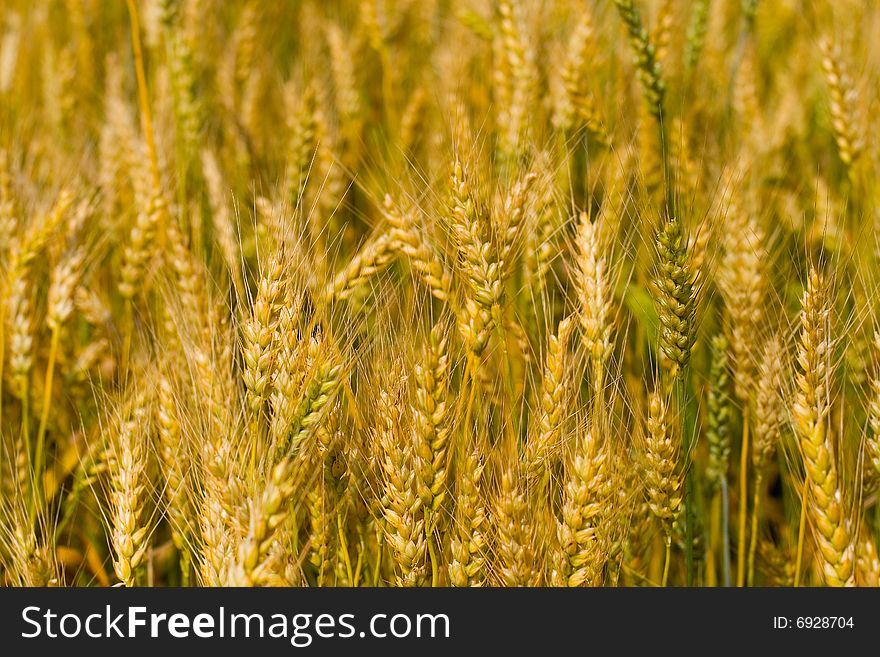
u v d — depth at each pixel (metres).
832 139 1.55
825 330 1.22
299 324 1.22
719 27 1.66
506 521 1.21
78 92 1.70
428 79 1.61
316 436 1.22
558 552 1.23
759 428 1.30
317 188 1.46
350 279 1.26
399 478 1.21
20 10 1.96
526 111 1.42
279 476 1.17
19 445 1.34
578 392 1.24
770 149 1.52
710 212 1.32
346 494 1.25
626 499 1.25
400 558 1.22
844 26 1.58
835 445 1.28
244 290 1.25
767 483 1.37
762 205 1.46
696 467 1.37
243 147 1.52
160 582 1.38
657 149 1.42
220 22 1.87
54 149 1.52
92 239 1.45
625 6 1.37
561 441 1.23
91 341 1.45
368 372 1.26
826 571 1.20
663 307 1.24
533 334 1.33
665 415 1.25
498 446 1.24
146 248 1.40
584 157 1.47
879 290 1.29
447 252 1.26
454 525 1.24
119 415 1.27
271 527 1.16
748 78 1.56
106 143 1.49
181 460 1.26
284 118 1.59
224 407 1.24
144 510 1.29
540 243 1.32
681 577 1.33
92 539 1.37
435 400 1.21
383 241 1.26
